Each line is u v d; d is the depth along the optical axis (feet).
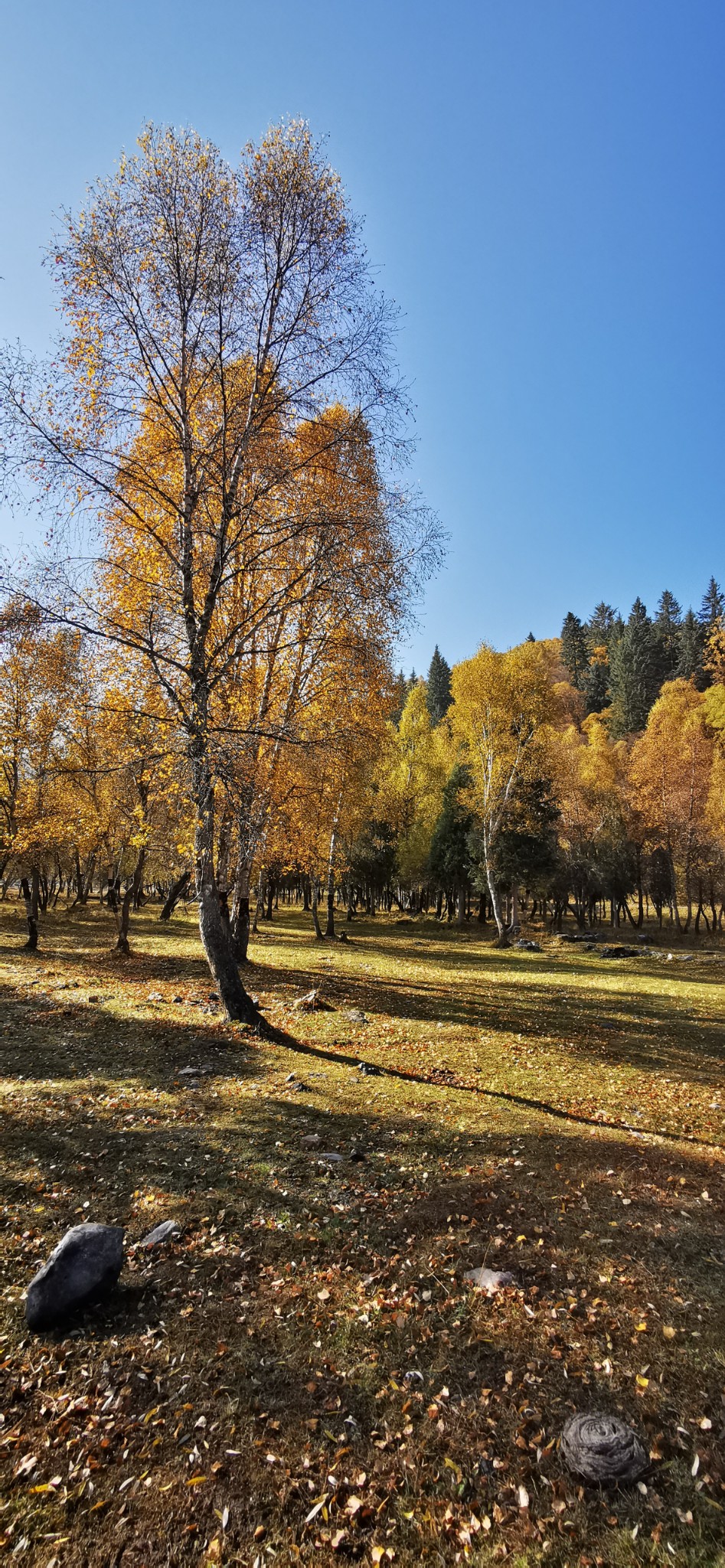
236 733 38.86
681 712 181.16
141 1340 15.21
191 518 39.19
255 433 39.96
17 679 76.43
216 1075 32.24
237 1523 11.30
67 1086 30.09
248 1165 23.20
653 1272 17.57
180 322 39.40
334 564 39.96
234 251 38.65
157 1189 21.40
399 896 233.96
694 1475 11.96
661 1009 61.82
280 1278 17.44
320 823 71.92
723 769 148.46
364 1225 19.79
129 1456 12.41
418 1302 16.53
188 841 44.52
